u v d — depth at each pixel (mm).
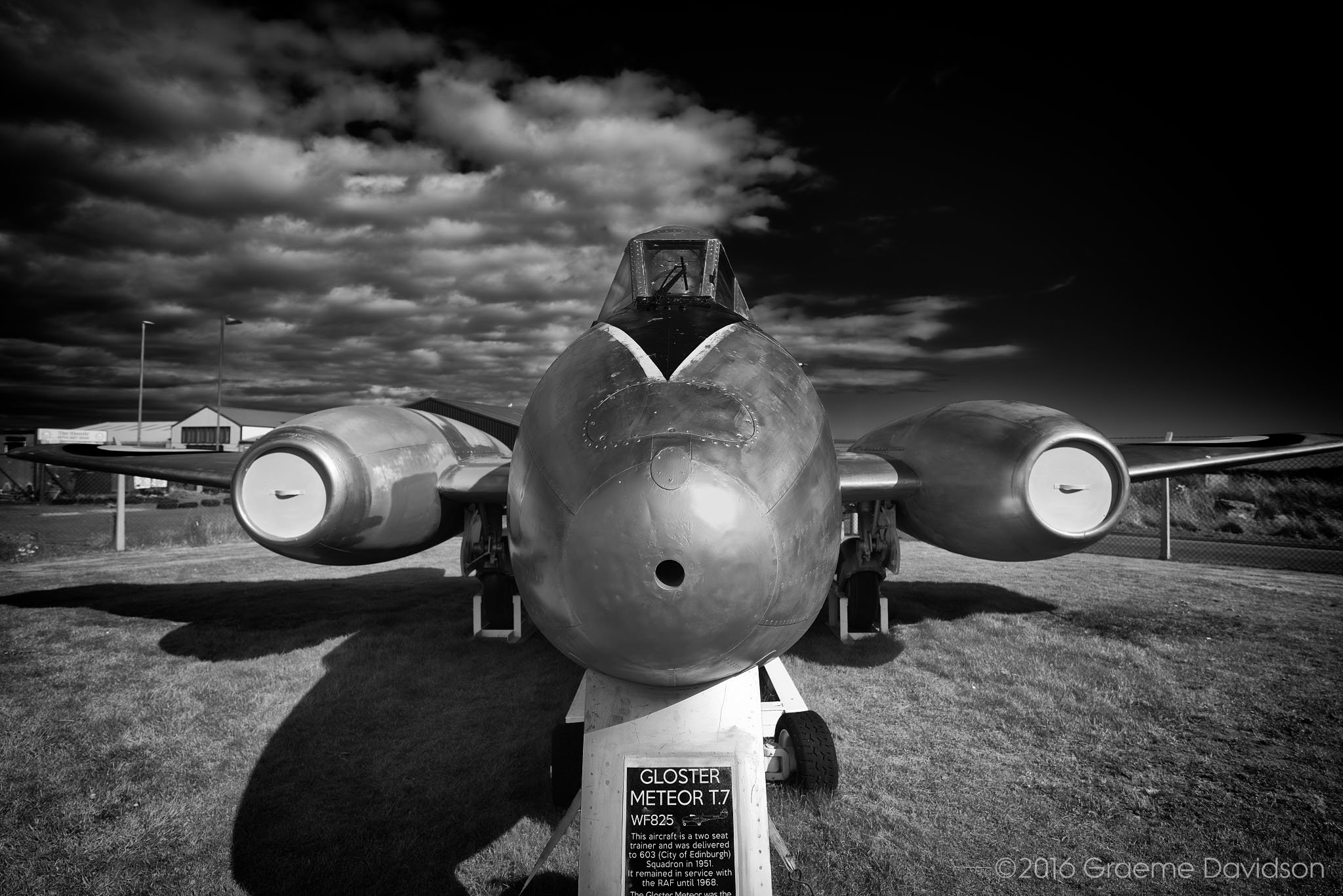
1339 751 4012
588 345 2809
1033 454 4492
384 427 4938
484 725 4484
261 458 4359
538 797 3514
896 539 5922
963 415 5125
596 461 2119
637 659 2107
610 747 2566
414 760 3955
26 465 33938
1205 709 4668
